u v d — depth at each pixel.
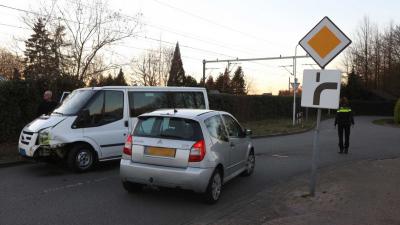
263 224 5.90
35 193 7.82
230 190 8.53
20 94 14.26
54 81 16.47
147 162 7.38
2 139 13.74
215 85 76.19
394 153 15.03
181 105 12.39
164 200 7.50
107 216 6.50
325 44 7.32
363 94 74.50
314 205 7.00
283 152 14.96
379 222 6.00
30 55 23.06
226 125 8.59
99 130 10.24
